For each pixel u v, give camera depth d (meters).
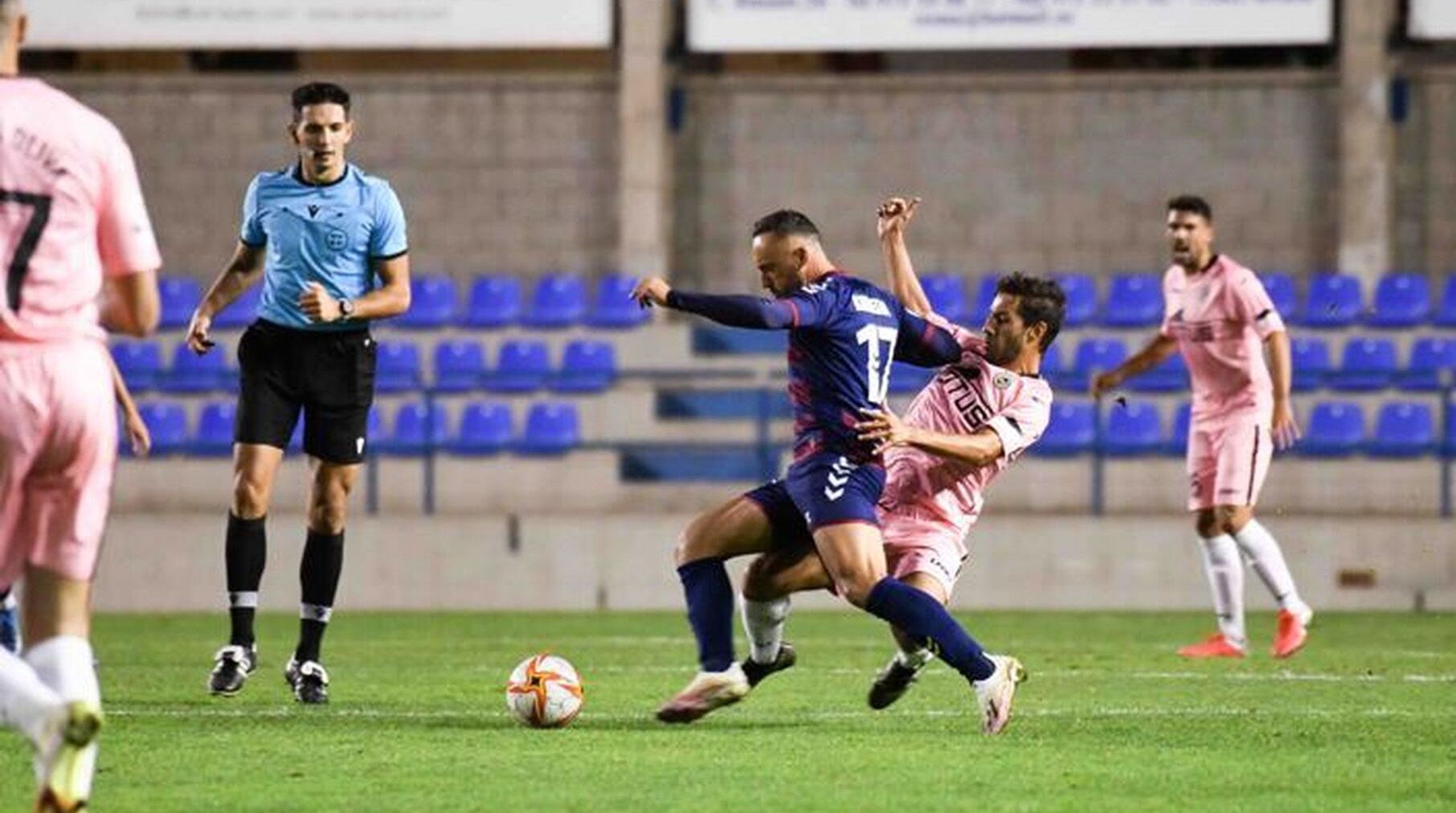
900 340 23.00
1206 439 34.56
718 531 22.78
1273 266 57.09
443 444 53.12
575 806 17.88
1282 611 34.53
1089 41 56.69
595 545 48.25
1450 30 55.84
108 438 16.05
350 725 23.66
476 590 48.25
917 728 23.62
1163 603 47.59
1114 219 57.62
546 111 58.59
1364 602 47.56
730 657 23.00
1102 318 56.03
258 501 26.22
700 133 58.38
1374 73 55.81
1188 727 23.89
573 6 57.69
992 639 39.12
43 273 15.65
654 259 57.25
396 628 42.19
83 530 16.00
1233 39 56.38
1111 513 52.00
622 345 56.56
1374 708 26.41
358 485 53.12
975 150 57.88
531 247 58.62
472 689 28.50
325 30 57.94
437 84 58.72
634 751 21.34
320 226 25.69
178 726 23.53
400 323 56.91
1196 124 57.34
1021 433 22.50
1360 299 55.09
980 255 57.84
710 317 21.11
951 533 23.70
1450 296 55.16
